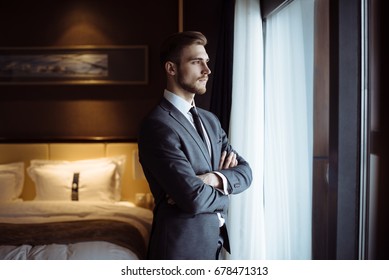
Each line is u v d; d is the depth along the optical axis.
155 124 1.61
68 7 3.71
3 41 3.73
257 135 2.45
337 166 1.46
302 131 2.12
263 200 2.49
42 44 3.73
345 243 1.47
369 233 1.46
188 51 1.65
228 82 2.65
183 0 3.28
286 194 2.24
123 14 3.71
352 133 1.45
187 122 1.67
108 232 2.32
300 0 2.11
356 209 1.45
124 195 3.65
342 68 1.45
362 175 1.45
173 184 1.52
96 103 3.74
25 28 3.72
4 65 3.72
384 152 1.44
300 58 2.12
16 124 3.75
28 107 3.74
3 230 2.39
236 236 2.47
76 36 3.73
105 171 3.41
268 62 2.52
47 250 1.97
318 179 2.05
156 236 1.65
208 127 1.79
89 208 3.04
